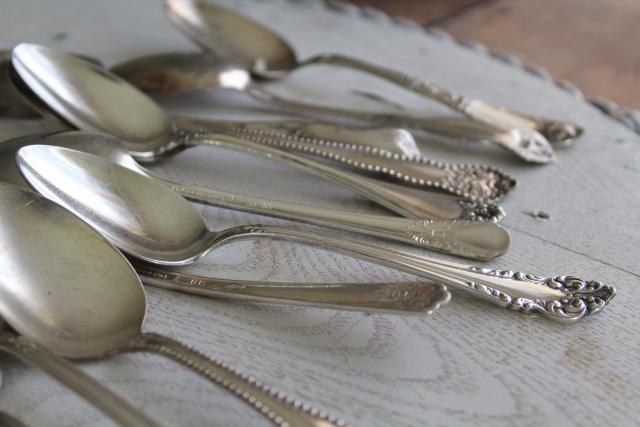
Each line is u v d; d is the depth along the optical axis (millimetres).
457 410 339
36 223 371
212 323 366
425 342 361
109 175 399
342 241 386
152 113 461
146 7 617
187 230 396
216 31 558
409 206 421
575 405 343
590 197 441
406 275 389
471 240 399
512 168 461
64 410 335
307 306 357
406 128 487
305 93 528
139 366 348
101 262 366
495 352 358
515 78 548
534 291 376
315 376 348
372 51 576
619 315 374
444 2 684
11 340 343
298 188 441
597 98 527
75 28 578
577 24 653
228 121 477
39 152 386
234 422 333
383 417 336
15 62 430
